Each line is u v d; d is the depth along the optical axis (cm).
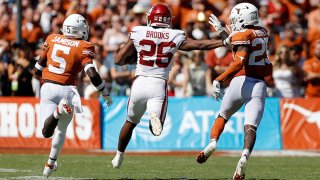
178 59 4862
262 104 2658
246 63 2661
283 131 4522
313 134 4531
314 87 4878
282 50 4881
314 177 2941
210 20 2748
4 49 5112
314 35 5812
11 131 4350
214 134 2683
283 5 6094
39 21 5503
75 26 2664
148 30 2639
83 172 3036
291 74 4859
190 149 4472
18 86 4638
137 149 4428
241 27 2700
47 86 2642
